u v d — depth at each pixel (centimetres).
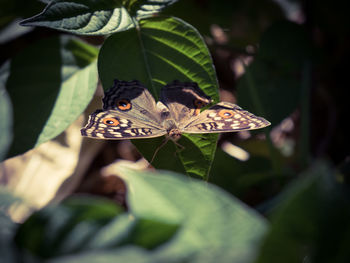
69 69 26
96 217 21
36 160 29
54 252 20
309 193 19
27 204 27
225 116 27
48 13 24
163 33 25
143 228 21
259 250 20
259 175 27
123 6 25
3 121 25
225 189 28
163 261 19
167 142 25
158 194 21
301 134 28
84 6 24
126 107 26
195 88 25
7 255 21
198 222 21
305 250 19
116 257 20
